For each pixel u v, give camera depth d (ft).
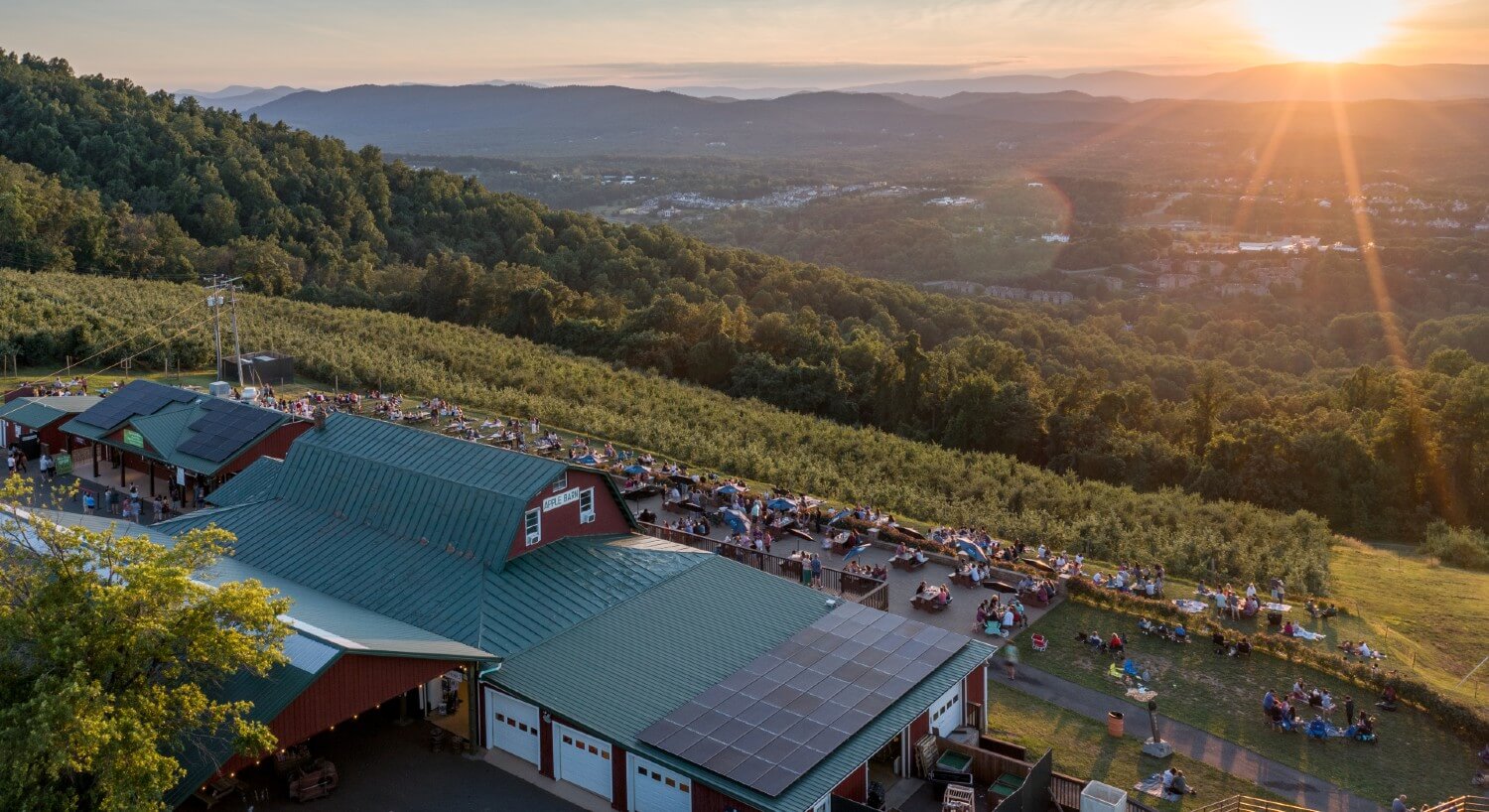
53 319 344.69
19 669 89.71
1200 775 128.88
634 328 482.28
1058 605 179.83
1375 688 152.97
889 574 190.80
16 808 84.48
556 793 119.65
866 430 339.57
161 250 568.41
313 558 152.25
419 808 115.44
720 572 156.97
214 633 94.53
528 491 151.02
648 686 124.77
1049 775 118.62
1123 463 338.95
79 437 228.63
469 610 136.87
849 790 111.34
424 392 327.26
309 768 117.50
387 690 117.91
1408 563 256.93
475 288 536.01
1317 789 126.93
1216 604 180.24
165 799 100.12
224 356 337.31
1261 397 458.09
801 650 133.69
